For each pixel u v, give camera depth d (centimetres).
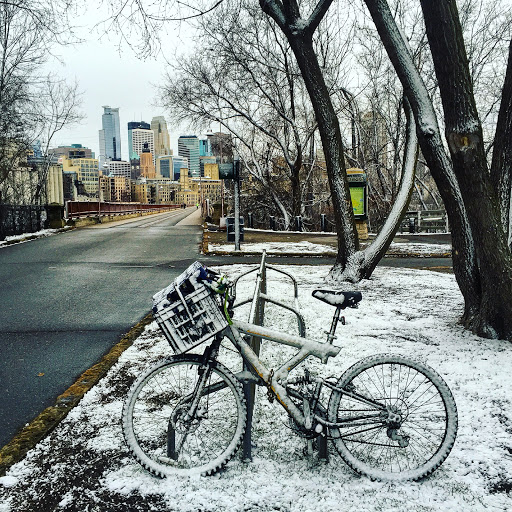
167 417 378
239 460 316
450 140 519
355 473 301
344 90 2423
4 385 479
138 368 497
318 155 3675
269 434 350
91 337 650
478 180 521
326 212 3916
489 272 550
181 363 306
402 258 1521
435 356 507
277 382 305
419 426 330
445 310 732
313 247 1734
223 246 1756
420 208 3878
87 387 447
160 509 270
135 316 764
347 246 1014
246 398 311
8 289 991
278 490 283
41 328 695
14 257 1509
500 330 563
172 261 1405
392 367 322
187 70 2725
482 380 441
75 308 820
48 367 532
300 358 308
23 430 364
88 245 1864
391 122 2927
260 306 474
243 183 3528
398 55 627
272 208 3541
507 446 330
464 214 608
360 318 684
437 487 287
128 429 301
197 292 296
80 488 290
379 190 3734
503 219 586
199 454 316
